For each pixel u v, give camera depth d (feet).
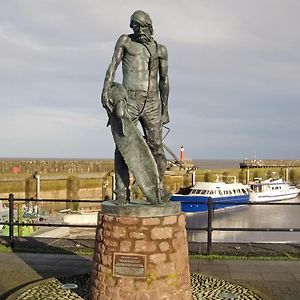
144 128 23.59
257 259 31.76
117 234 20.94
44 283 25.39
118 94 21.53
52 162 134.10
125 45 22.75
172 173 141.79
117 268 20.81
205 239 69.00
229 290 24.23
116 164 23.20
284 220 104.53
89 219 75.25
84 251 33.94
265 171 208.23
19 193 114.42
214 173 166.40
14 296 23.02
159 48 23.16
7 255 32.58
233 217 110.01
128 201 23.08
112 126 21.97
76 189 120.88
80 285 25.12
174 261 21.04
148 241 20.70
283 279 27.04
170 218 21.18
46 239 38.34
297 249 34.83
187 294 21.68
